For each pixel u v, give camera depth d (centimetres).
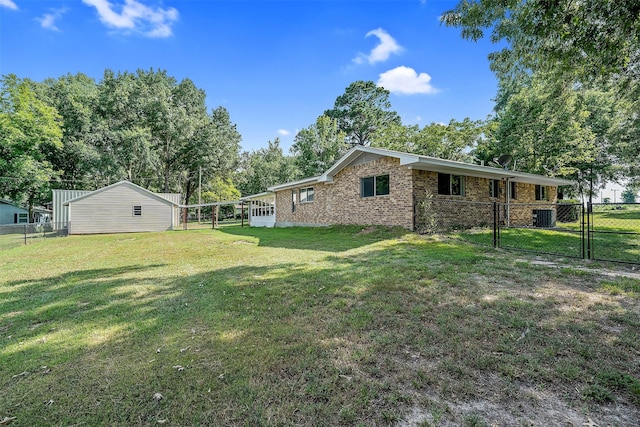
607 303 372
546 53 639
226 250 952
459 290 436
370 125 3844
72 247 1195
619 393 205
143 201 2200
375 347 276
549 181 1572
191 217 4212
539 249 783
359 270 573
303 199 1830
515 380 222
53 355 283
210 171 3744
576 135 1734
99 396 218
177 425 187
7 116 2212
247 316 364
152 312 391
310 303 401
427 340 287
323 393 212
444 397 205
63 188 3073
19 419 197
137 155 3102
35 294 496
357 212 1393
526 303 375
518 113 1962
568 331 299
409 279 497
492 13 657
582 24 527
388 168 1233
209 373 242
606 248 800
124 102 3122
